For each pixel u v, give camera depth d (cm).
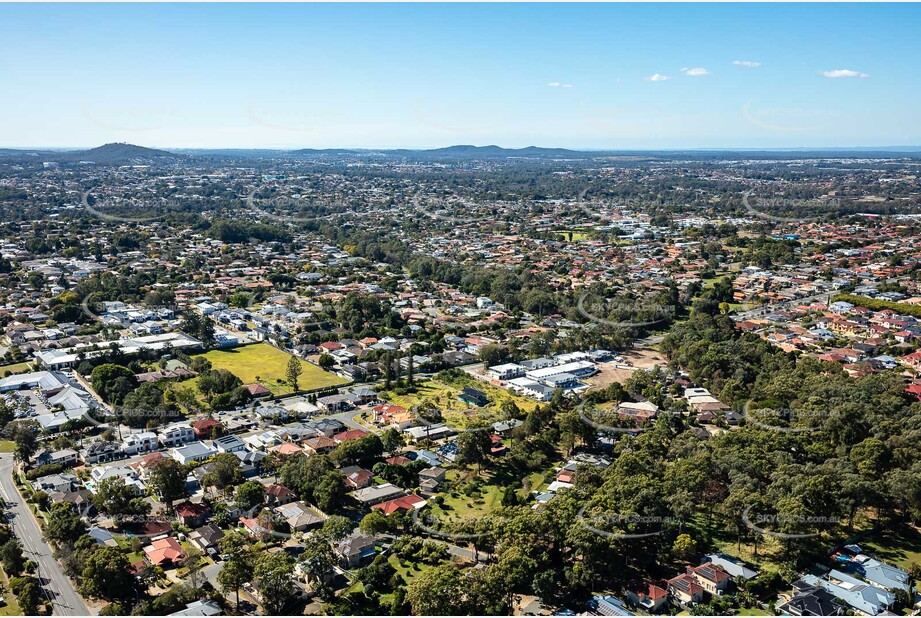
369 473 19788
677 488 17438
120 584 14412
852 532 17475
